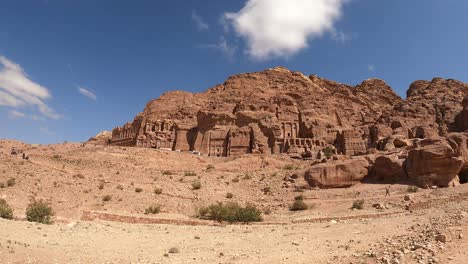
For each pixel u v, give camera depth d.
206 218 34.72
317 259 15.72
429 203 32.16
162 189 44.12
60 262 15.45
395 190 40.06
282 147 87.75
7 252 15.02
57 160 56.84
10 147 90.94
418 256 12.50
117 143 119.00
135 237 23.61
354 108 127.81
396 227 22.14
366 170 45.62
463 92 116.62
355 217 31.09
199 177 53.38
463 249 12.58
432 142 43.28
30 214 28.19
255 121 94.75
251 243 21.61
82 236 22.16
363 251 15.91
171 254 18.73
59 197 38.00
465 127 86.75
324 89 146.62
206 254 18.61
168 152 75.44
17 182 40.34
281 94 114.75
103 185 43.28
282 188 46.78
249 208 34.56
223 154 91.00
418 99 111.62
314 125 95.50
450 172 39.59
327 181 45.41
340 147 87.25
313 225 28.41
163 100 134.62
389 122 99.56
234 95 127.38
